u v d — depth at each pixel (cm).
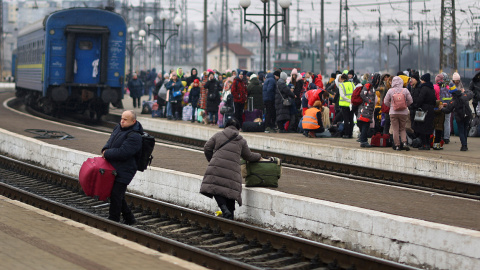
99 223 1472
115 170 1416
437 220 1322
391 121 2445
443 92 2477
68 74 4019
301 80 3231
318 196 1605
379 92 2536
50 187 2153
